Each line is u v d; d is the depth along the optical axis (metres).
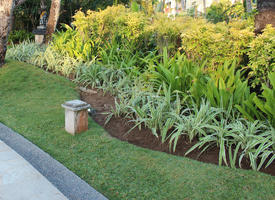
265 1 4.74
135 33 7.02
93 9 16.11
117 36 7.68
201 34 4.88
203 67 4.95
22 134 3.65
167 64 5.06
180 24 6.35
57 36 8.86
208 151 3.21
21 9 16.42
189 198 2.36
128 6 11.84
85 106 3.68
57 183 2.52
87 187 2.47
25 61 8.16
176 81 4.50
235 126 3.25
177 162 2.96
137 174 2.73
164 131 3.41
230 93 3.70
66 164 2.90
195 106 3.84
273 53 3.92
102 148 3.30
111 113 4.49
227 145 3.16
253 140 3.02
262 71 4.14
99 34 7.71
